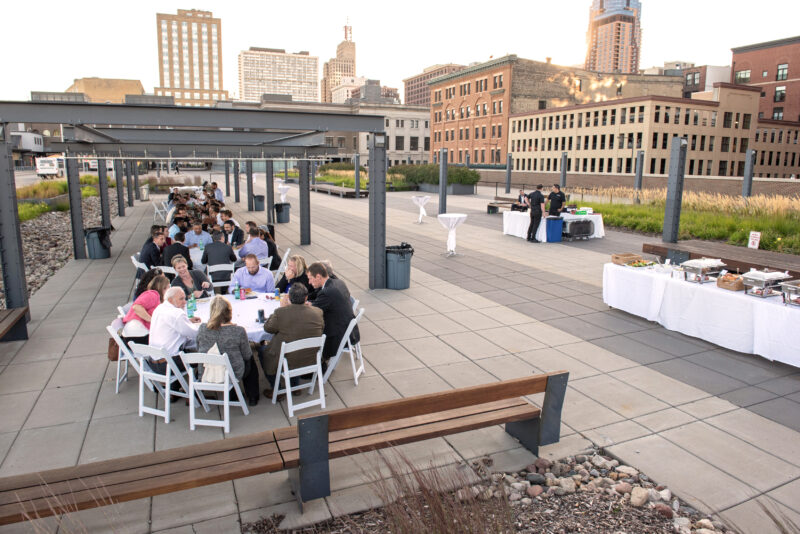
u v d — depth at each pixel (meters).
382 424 4.39
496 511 3.20
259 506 4.07
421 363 6.85
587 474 4.48
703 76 89.62
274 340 5.56
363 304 9.68
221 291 9.41
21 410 5.54
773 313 6.72
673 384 6.26
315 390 6.02
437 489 3.36
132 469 3.71
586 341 7.75
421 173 43.62
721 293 7.39
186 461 3.82
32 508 3.27
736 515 3.94
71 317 8.90
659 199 25.23
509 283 11.41
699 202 22.78
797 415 5.50
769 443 4.95
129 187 29.59
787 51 75.19
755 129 52.28
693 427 5.25
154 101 22.52
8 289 8.23
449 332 8.11
